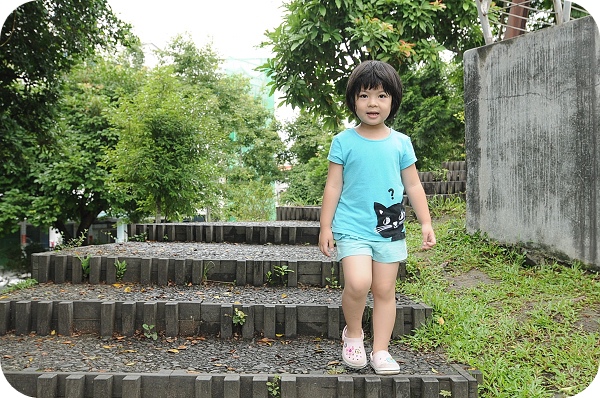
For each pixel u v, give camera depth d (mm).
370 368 2953
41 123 7977
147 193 8406
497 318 3535
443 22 8148
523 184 4691
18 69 7156
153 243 6152
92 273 4445
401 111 11859
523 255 4598
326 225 2855
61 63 7773
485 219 5137
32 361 3096
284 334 3588
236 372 2924
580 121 4191
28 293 4035
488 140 5102
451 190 7477
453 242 5160
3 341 3479
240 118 17922
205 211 13398
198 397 2797
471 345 3174
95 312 3664
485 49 5133
